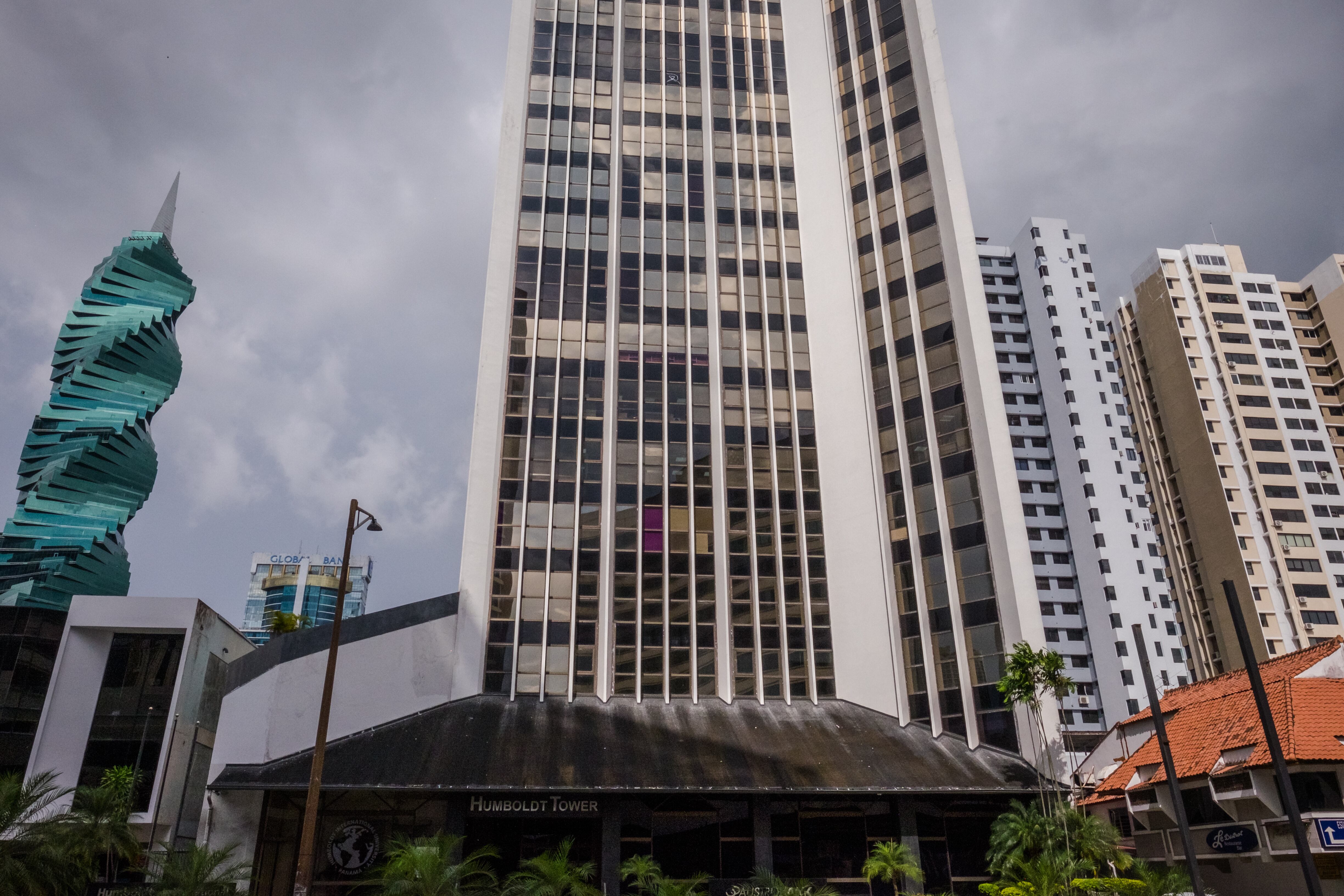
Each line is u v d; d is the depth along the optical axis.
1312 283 115.88
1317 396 110.62
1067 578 103.56
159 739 54.91
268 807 43.62
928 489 53.50
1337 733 33.25
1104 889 36.44
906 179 61.59
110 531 113.38
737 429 58.94
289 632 59.44
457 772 42.09
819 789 42.41
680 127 68.25
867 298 60.41
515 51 67.81
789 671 52.09
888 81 65.12
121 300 127.12
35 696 60.12
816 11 71.94
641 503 55.53
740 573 54.50
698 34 71.94
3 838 33.25
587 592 52.72
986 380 53.47
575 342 59.53
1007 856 41.44
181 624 57.50
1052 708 46.50
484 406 56.38
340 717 45.94
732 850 45.00
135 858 43.53
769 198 66.75
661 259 63.47
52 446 116.56
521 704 48.62
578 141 66.25
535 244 62.09
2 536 109.75
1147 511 103.81
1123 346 121.31
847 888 44.38
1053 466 108.94
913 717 49.25
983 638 48.81
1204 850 37.34
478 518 53.22
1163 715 44.69
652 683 50.62
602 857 42.66
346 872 43.72
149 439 123.50
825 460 58.31
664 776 42.41
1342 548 100.38
